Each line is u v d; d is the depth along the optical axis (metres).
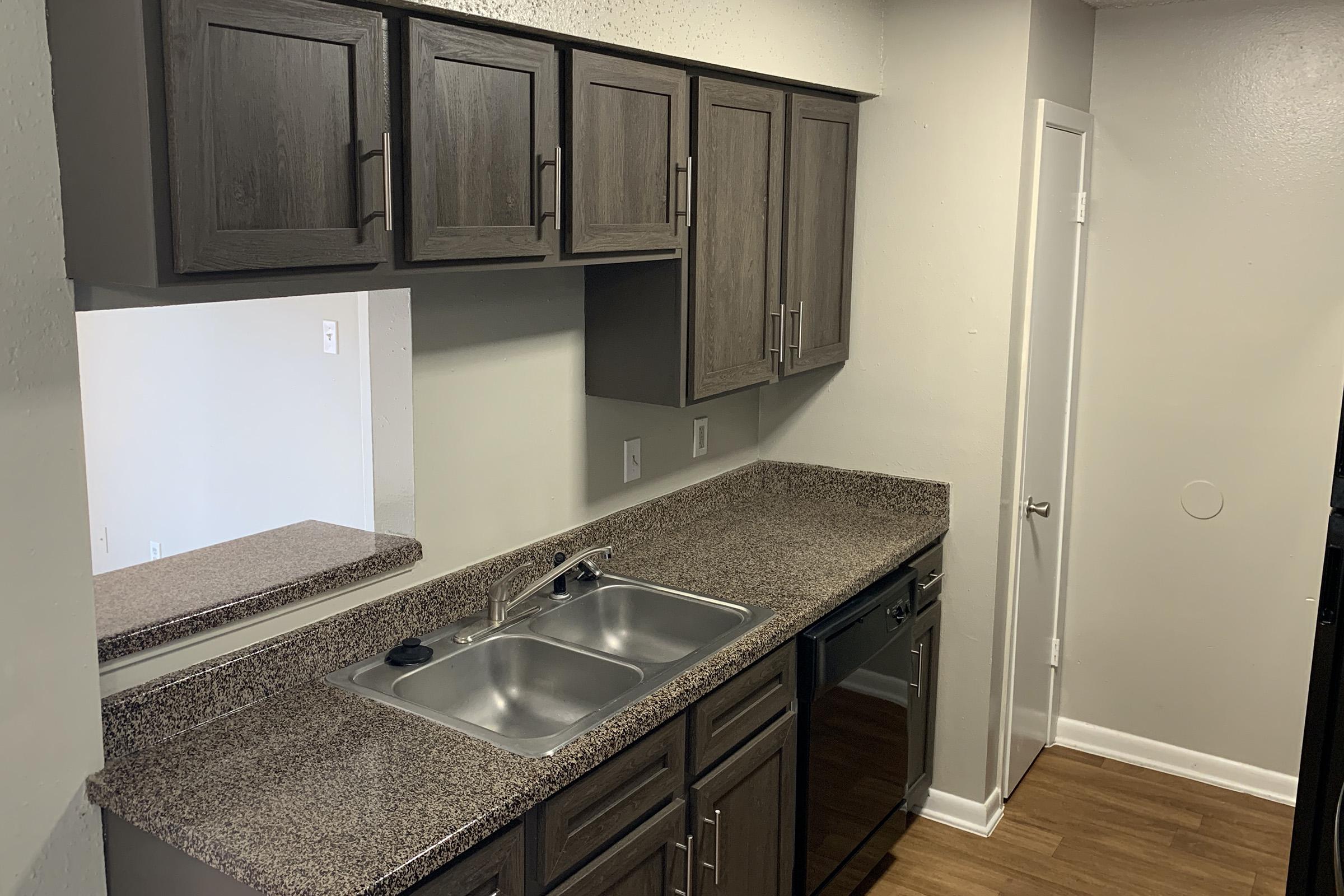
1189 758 3.46
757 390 3.37
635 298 2.48
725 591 2.47
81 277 1.52
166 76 1.38
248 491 3.33
